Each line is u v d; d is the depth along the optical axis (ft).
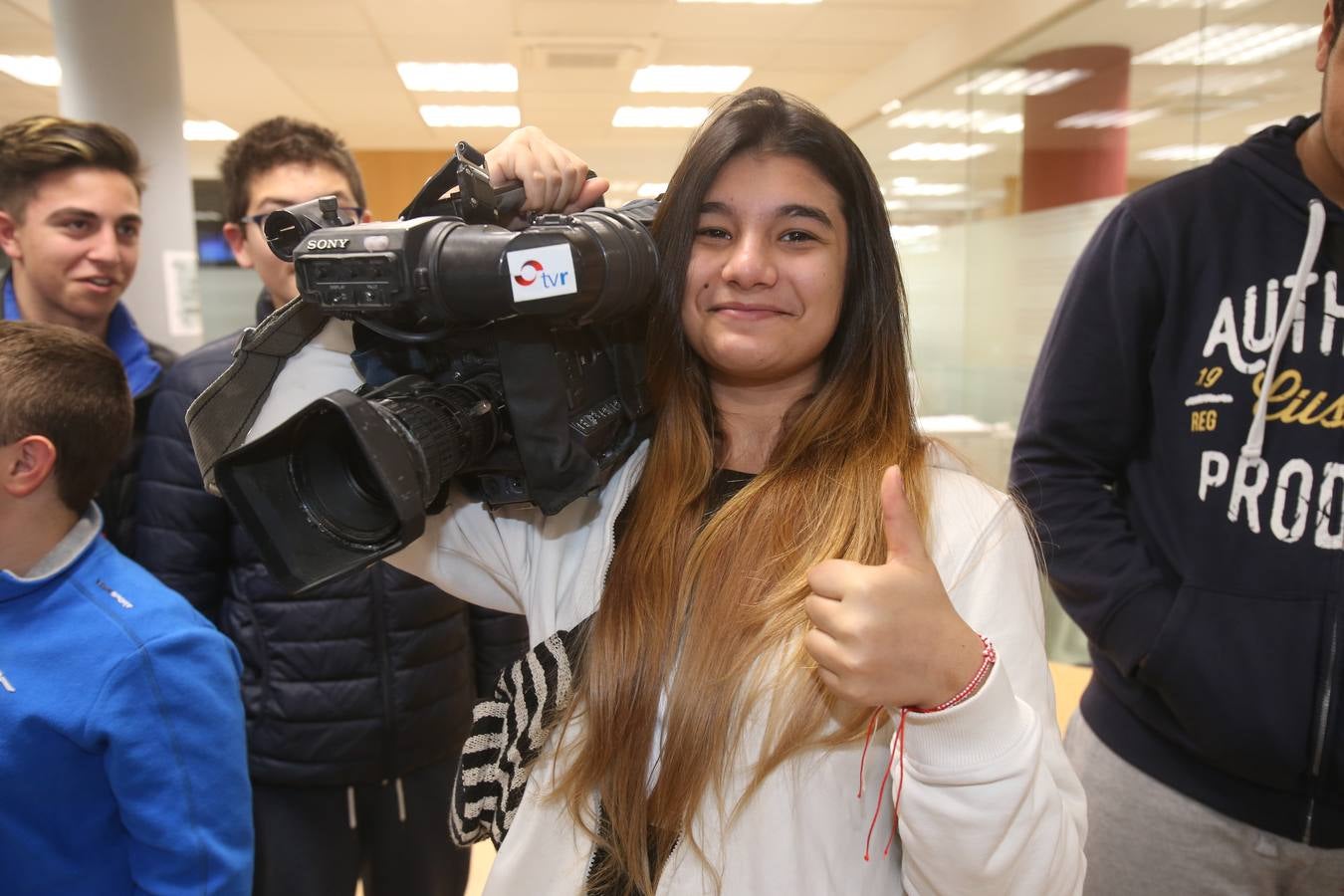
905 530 2.03
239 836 3.15
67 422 3.13
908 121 14.51
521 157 2.67
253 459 2.07
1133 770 3.64
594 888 2.58
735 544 2.59
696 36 13.56
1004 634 2.38
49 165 4.71
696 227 2.69
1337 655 3.08
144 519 4.20
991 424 11.85
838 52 14.46
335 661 4.20
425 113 18.62
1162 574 3.47
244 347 2.52
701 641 2.48
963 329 12.65
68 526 3.22
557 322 2.24
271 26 12.84
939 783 2.00
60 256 4.80
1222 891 3.43
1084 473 3.70
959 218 12.79
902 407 2.81
